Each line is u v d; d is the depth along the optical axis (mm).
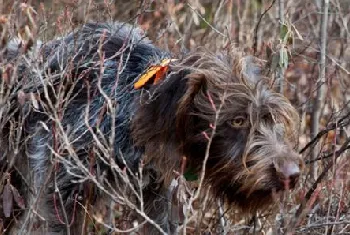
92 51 7945
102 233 8391
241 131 7023
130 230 7180
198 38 10250
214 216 8242
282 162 6785
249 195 7102
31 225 7578
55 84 7863
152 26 10203
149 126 7359
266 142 6898
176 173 7098
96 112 7703
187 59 7340
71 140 7695
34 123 8031
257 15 11086
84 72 7410
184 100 7098
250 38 9883
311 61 9445
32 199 7828
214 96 7059
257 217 7672
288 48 8312
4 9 8805
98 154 7098
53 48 7969
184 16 10625
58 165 7621
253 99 6977
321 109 9109
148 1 9609
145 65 7832
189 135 7223
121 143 7684
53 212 7875
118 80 7520
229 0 10625
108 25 8266
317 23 10680
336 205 8000
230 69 7156
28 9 8414
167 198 8000
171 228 8070
